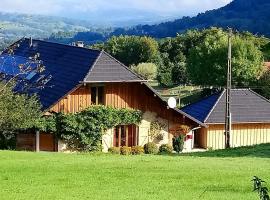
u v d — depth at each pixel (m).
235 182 17.28
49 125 33.03
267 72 76.50
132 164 20.23
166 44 123.00
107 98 34.81
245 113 44.38
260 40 119.81
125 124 35.38
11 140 33.62
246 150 32.34
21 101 28.55
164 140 36.44
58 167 19.22
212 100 45.53
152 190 16.00
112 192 15.67
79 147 34.19
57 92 34.41
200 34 119.25
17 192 15.52
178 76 99.94
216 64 81.56
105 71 33.97
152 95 35.81
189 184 16.91
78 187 16.23
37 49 45.47
